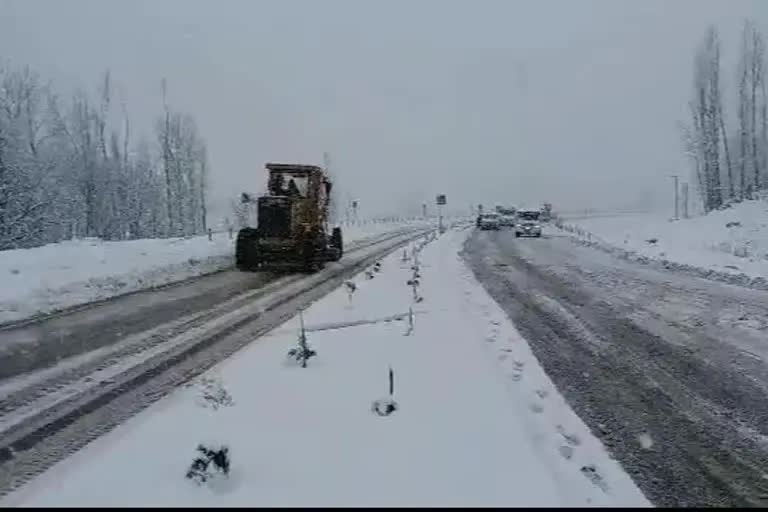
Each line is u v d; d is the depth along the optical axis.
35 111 35.28
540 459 5.01
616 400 6.92
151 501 4.16
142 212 43.03
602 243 33.62
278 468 4.64
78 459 4.88
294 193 18.56
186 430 5.41
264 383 6.71
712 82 51.31
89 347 8.35
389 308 11.48
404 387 6.63
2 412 5.92
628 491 4.86
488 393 6.58
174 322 10.04
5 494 4.32
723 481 5.09
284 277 16.19
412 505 4.11
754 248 29.98
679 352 9.05
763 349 9.27
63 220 33.53
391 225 60.34
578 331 10.39
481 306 12.49
